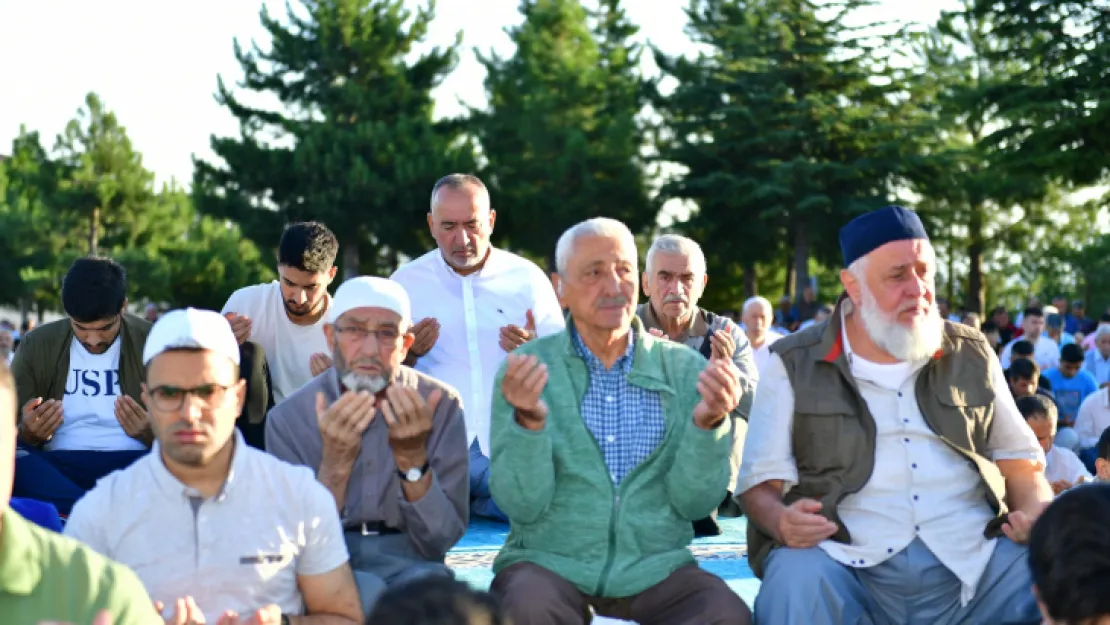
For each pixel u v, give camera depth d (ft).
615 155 138.82
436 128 146.41
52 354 18.47
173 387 11.07
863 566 13.76
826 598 13.12
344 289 14.38
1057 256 164.86
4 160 229.25
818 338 14.43
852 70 139.85
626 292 14.05
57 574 9.05
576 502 13.82
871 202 137.18
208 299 174.19
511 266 23.79
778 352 14.49
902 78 142.10
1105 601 8.67
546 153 140.46
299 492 11.69
